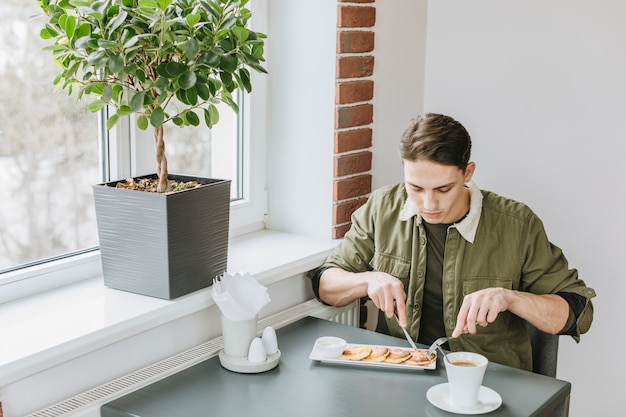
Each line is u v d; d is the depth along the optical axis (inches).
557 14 98.4
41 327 65.1
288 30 95.5
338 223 96.6
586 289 78.7
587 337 102.8
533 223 80.6
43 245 76.0
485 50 104.0
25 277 72.7
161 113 68.0
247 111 95.5
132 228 71.8
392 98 103.2
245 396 64.0
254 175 98.0
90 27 67.0
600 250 100.3
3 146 71.5
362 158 99.0
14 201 73.0
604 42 96.1
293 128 97.3
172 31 67.6
